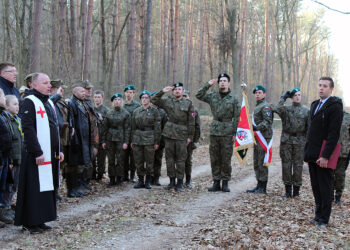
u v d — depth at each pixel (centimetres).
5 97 539
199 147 1564
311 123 511
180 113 752
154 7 3641
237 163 1222
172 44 1975
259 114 756
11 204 576
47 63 2298
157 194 719
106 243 436
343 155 647
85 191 738
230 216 558
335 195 675
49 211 469
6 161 505
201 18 3022
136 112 780
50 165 471
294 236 455
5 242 432
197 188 797
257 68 4112
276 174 1029
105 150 852
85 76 1623
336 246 424
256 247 415
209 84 766
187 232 481
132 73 1474
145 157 773
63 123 607
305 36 5162
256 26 4309
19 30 1642
